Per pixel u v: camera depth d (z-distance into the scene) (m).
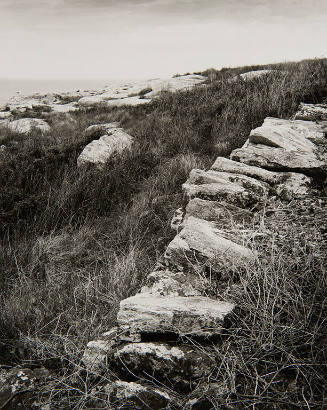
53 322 2.71
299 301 2.05
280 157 3.88
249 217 3.06
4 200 4.60
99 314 2.72
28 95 22.05
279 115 5.86
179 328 2.00
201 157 5.46
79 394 2.01
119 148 6.14
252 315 2.07
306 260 2.29
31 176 5.17
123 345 2.06
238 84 8.20
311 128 4.86
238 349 1.88
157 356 1.91
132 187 4.99
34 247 3.74
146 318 2.06
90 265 3.51
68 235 4.00
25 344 2.49
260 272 2.26
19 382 2.16
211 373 1.80
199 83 14.35
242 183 3.53
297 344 1.88
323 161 3.82
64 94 20.59
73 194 4.67
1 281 3.33
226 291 2.29
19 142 8.80
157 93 13.95
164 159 5.66
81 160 5.84
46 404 1.98
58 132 9.84
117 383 1.92
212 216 3.11
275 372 1.74
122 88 19.72
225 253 2.49
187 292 2.36
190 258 2.58
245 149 4.17
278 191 3.45
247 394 1.71
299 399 1.67
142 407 1.79
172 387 1.84
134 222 4.01
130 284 2.92
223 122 6.29
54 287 3.16
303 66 9.10
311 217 2.93
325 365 1.75
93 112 12.51
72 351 2.38
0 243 3.88
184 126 6.76
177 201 4.29
